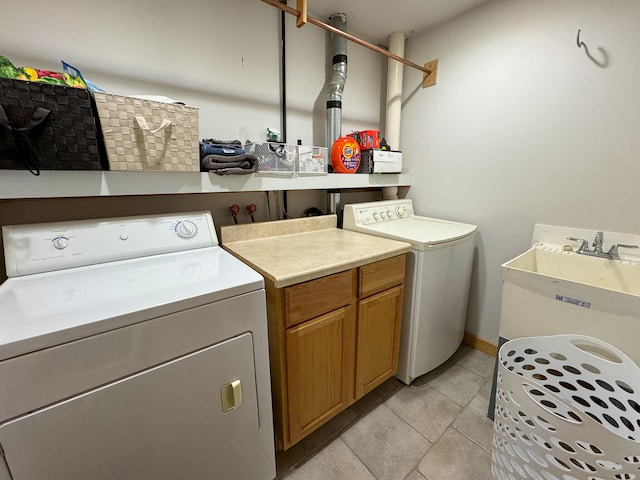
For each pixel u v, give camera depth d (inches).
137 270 38.8
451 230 67.5
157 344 28.9
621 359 38.8
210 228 51.6
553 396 34.2
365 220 72.8
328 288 45.2
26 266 36.4
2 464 23.3
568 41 55.3
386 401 60.7
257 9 62.6
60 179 35.8
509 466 39.2
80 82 36.3
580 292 42.3
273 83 67.2
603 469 30.9
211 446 35.0
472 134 72.4
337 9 68.2
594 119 54.2
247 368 36.3
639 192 51.0
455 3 66.2
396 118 83.7
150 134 39.9
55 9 43.2
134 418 28.7
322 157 65.3
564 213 60.1
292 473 46.1
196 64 56.4
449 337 68.5
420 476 45.6
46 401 24.1
